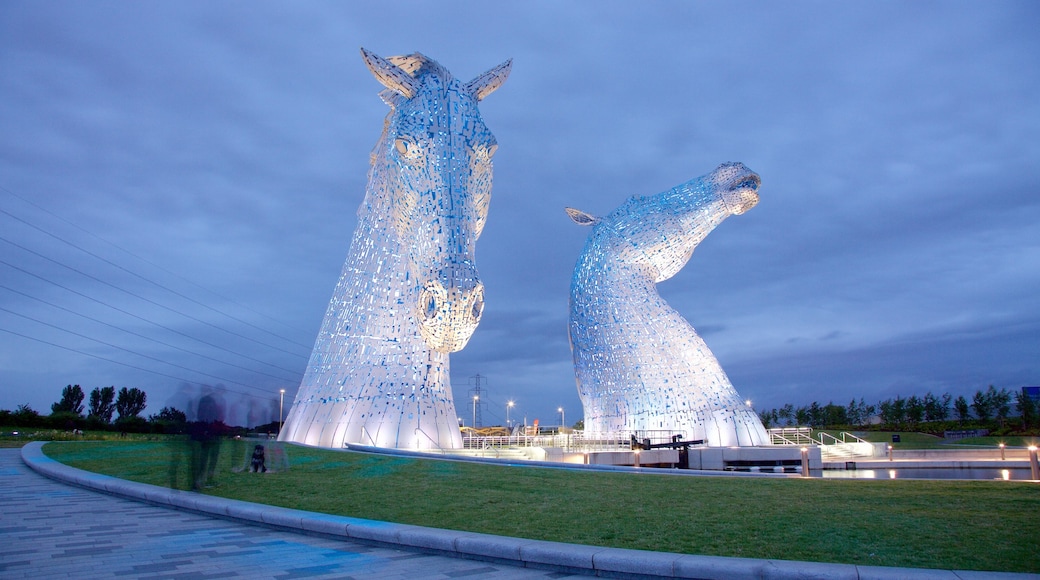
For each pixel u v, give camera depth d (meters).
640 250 29.78
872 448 28.83
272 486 12.19
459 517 9.22
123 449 20.28
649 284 29.69
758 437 27.12
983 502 10.27
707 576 6.33
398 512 9.62
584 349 30.09
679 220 29.55
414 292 20.72
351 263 23.55
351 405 21.52
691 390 27.77
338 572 6.66
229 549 7.65
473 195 18.55
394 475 13.78
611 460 23.72
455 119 18.58
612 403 28.67
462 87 19.72
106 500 11.45
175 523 9.30
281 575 6.50
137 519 9.60
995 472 23.00
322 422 21.84
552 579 6.54
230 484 12.38
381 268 22.42
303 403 22.89
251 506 9.62
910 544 7.41
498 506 10.12
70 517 9.75
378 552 7.65
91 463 16.41
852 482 13.27
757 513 9.38
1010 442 43.88
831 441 46.62
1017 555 6.91
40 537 8.23
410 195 18.58
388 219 22.61
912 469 24.08
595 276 30.20
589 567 6.73
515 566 7.06
